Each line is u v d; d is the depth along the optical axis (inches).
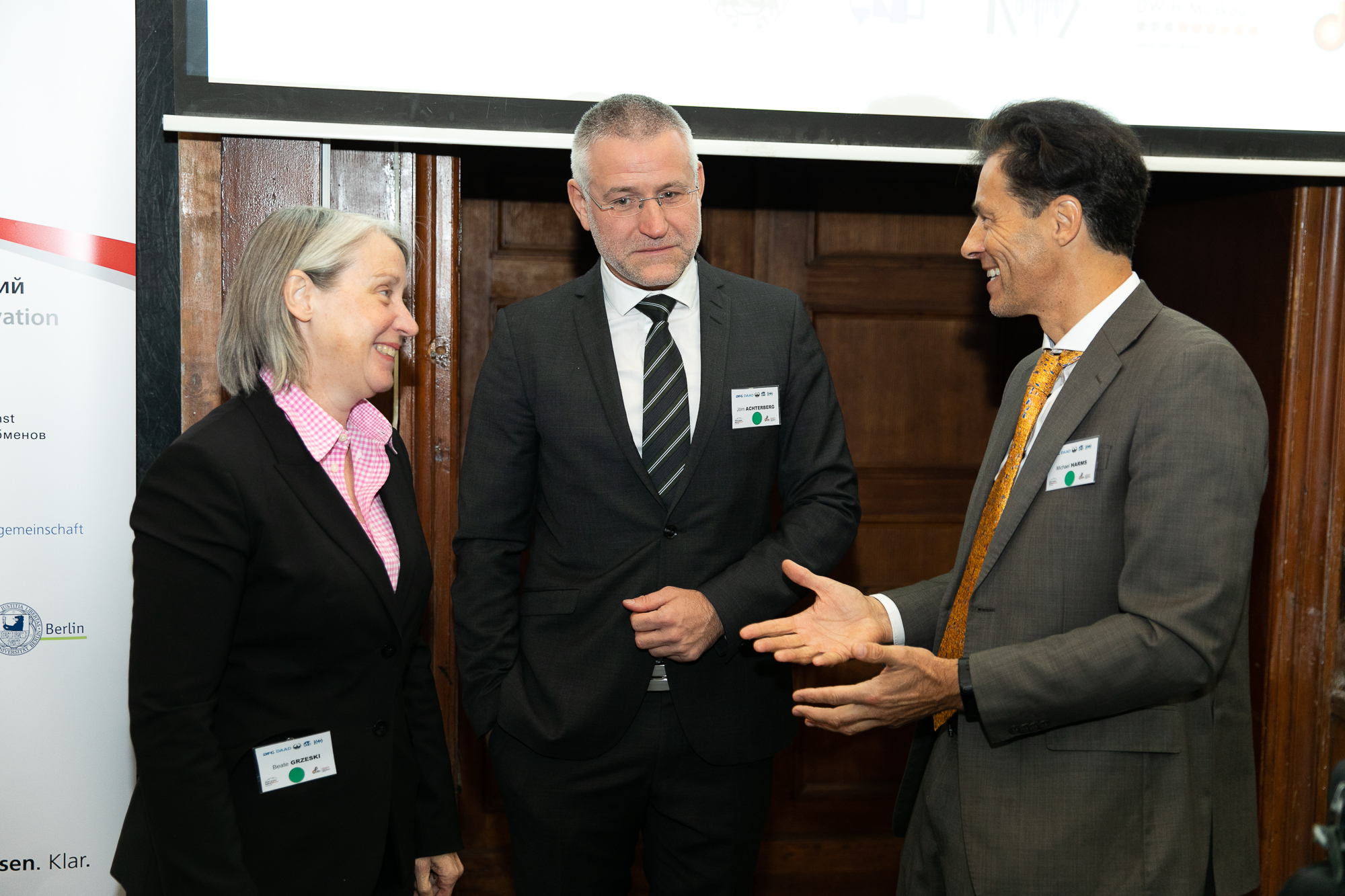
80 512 68.7
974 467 99.2
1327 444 80.2
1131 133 47.7
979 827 47.2
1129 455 44.8
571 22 70.6
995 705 43.5
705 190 93.7
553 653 58.6
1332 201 79.3
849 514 60.8
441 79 69.5
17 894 69.1
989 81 75.5
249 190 69.3
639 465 57.8
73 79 67.0
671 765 58.7
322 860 45.3
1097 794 45.0
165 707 41.0
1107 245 47.2
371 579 46.1
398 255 49.7
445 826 54.0
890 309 96.8
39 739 68.8
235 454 43.3
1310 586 81.1
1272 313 81.4
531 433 61.2
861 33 73.7
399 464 53.4
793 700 62.7
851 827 98.3
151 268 69.2
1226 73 77.3
